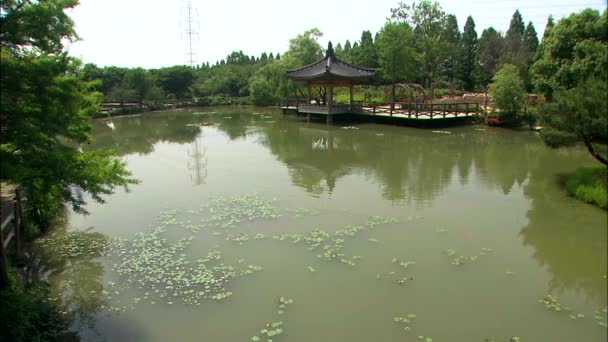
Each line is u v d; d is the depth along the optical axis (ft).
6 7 19.57
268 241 32.68
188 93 193.16
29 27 19.90
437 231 34.55
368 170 56.90
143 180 52.19
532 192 45.47
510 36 194.90
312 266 28.53
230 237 33.55
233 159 65.82
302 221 36.94
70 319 23.04
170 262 29.35
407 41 129.29
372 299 24.59
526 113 91.66
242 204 41.83
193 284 26.32
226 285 26.16
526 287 25.96
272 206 41.11
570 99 41.88
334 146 75.87
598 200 40.16
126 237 33.81
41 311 23.07
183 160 65.51
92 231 35.14
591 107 40.42
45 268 28.91
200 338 21.20
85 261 29.71
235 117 133.49
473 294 25.13
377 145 75.61
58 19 21.04
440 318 22.79
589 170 47.73
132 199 43.91
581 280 26.84
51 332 21.91
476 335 21.39
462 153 67.67
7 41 19.77
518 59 153.48
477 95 151.53
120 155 70.03
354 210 39.78
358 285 26.08
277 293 25.21
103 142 84.43
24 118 19.60
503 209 40.04
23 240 32.32
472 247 31.53
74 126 24.93
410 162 61.57
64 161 22.40
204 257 30.01
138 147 78.23
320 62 115.24
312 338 21.13
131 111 145.59
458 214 38.68
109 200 43.65
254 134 93.91
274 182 50.67
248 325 22.18
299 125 107.34
